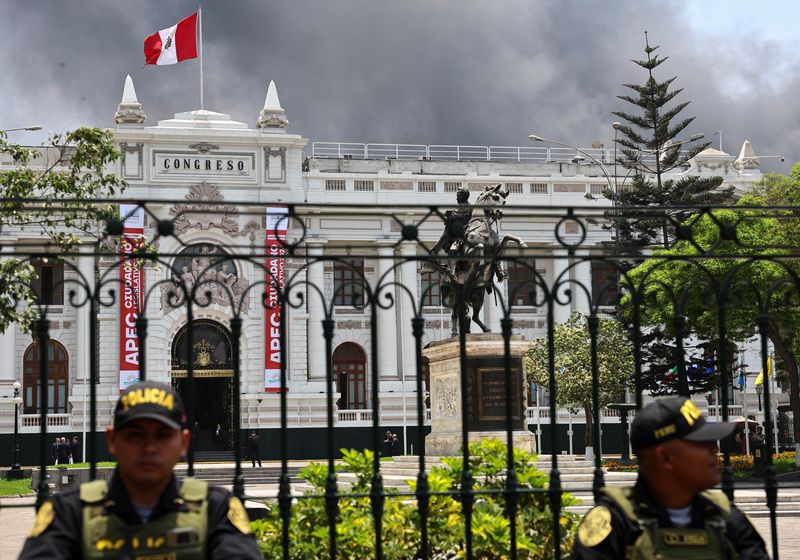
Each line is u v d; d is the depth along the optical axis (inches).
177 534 183.2
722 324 267.7
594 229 2311.8
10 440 2118.6
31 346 2191.2
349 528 305.0
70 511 184.9
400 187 2303.2
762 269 1173.1
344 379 2287.2
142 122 2213.3
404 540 311.9
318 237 2239.2
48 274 2159.2
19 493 1229.1
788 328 1272.1
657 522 193.0
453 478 331.9
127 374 2129.7
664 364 1744.6
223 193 2230.6
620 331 1659.7
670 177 2358.5
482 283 724.0
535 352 1683.1
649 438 195.8
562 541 325.7
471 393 739.4
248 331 2198.6
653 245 319.3
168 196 2193.7
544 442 2148.1
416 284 2287.2
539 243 2290.8
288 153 2266.2
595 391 265.7
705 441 192.5
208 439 2262.6
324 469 340.8
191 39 2041.1
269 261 2111.2
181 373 2199.8
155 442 183.8
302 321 2234.3
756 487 257.9
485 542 302.5
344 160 2353.6
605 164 2406.5
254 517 577.3
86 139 916.0
